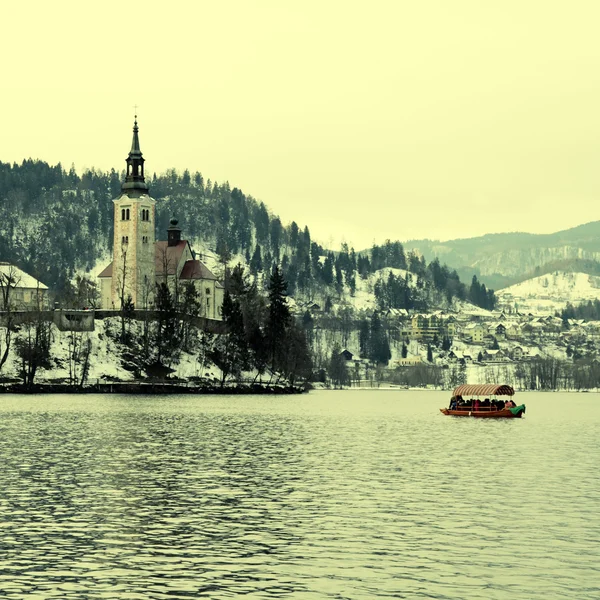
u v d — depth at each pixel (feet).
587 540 223.10
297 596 178.70
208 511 256.73
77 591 181.16
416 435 518.78
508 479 324.19
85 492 285.84
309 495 284.61
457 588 183.93
